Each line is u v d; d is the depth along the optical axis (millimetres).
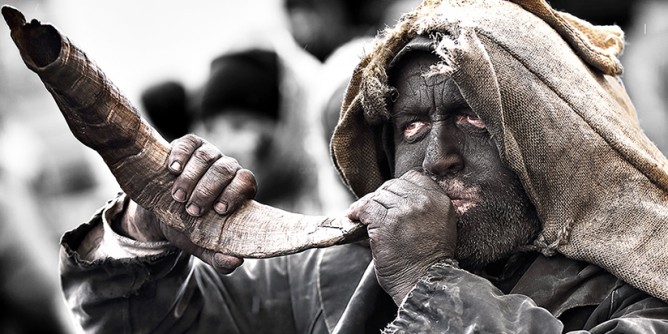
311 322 5348
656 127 7855
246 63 7574
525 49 4898
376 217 4770
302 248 4812
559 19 5074
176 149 4871
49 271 7102
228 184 4875
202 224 4879
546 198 4875
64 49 4551
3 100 9078
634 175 4875
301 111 7676
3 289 7000
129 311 5062
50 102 9094
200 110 7648
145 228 5008
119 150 4820
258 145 7508
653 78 7895
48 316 7039
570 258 4871
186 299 5152
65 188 8898
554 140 4848
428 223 4754
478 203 4875
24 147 8906
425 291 4656
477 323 4570
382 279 4758
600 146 4875
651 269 4773
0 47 9094
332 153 5207
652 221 4832
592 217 4863
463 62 4738
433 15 4895
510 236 4891
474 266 4930
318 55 8031
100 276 5027
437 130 4895
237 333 5285
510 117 4836
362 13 7910
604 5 7906
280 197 7555
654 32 7930
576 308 4852
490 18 4938
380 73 4945
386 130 5090
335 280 5352
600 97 4980
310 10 8008
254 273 5422
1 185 7250
